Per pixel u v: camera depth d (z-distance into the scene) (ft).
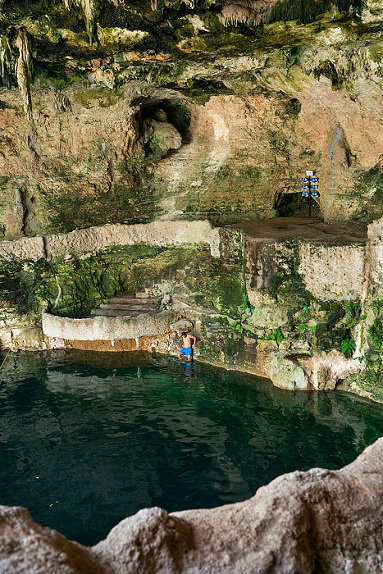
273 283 48.01
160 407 45.21
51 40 40.14
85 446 39.32
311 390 46.57
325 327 46.24
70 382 50.44
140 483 34.37
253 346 50.16
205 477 34.96
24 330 58.08
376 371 44.06
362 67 43.09
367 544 14.20
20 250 57.21
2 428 42.22
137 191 63.72
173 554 13.15
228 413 43.80
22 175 58.18
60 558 11.70
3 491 33.71
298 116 58.49
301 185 61.05
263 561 13.01
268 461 36.55
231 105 59.62
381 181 51.37
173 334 56.49
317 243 45.91
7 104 55.01
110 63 45.50
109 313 58.03
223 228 53.88
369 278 44.11
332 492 14.79
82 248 59.98
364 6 33.40
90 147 59.88
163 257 61.46
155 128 61.21
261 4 35.37
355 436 39.06
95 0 34.37
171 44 40.91
